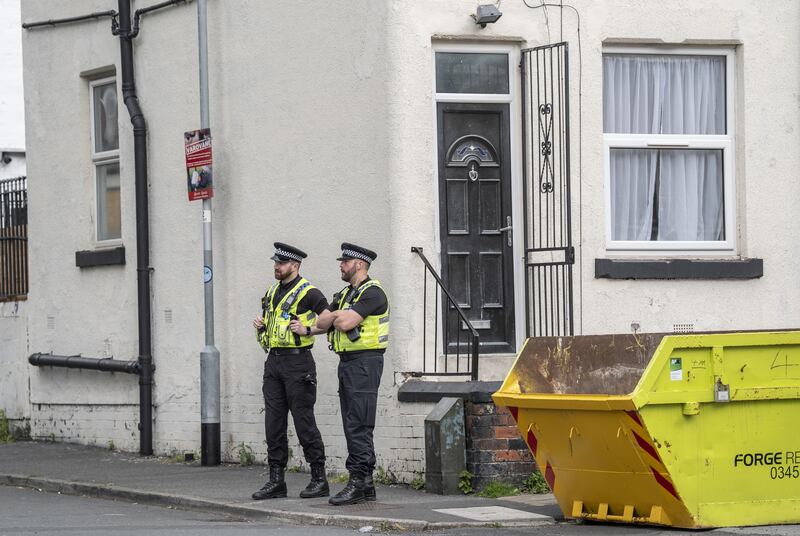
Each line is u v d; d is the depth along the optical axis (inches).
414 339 1240.8
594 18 1298.0
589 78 1294.3
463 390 1178.0
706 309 1317.7
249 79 1395.2
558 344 1038.4
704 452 954.7
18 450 1604.3
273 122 1368.1
